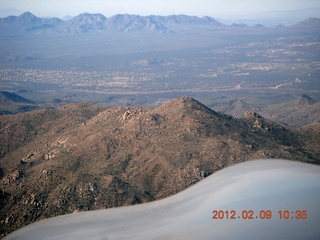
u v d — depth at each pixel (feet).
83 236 48.06
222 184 49.49
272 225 40.68
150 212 48.98
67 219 51.83
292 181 47.21
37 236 50.24
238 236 40.14
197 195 49.57
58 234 49.21
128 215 49.47
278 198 43.62
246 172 51.60
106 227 48.83
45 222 52.42
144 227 47.01
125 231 47.24
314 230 39.75
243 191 46.26
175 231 43.91
